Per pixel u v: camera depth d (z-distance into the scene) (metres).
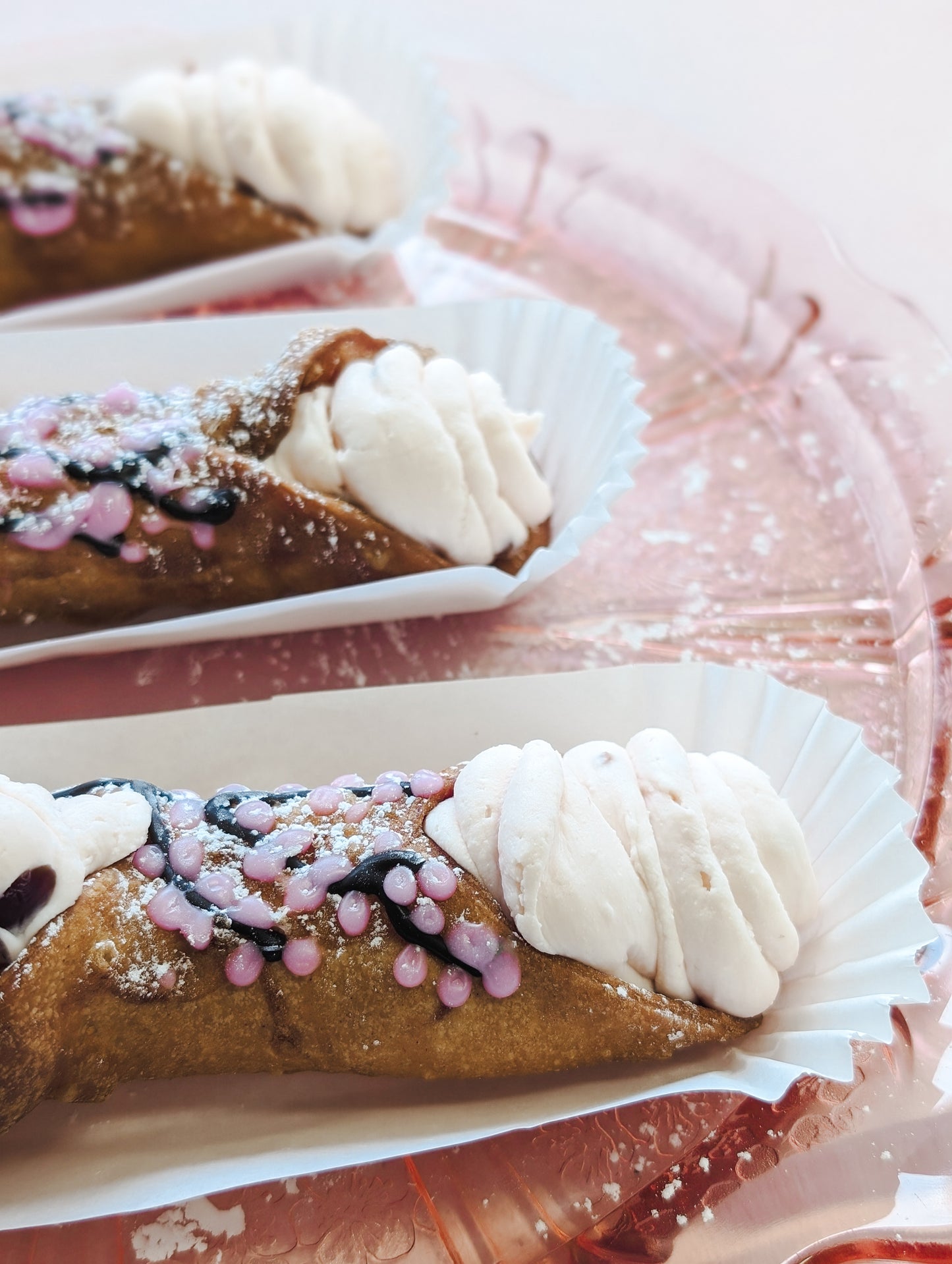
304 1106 0.24
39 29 0.37
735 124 0.35
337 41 0.34
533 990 0.23
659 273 0.32
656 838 0.24
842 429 0.30
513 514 0.27
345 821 0.24
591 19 0.38
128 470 0.26
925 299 0.32
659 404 0.31
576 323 0.29
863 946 0.24
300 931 0.23
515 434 0.27
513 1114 0.23
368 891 0.23
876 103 0.35
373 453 0.26
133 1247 0.23
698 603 0.29
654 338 0.32
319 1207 0.23
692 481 0.30
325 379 0.27
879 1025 0.23
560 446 0.29
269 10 0.38
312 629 0.28
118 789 0.24
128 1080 0.24
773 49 0.37
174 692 0.27
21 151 0.30
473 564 0.27
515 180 0.33
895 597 0.28
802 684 0.28
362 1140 0.23
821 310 0.31
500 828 0.23
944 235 0.33
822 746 0.25
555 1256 0.23
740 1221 0.23
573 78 0.36
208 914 0.23
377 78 0.33
